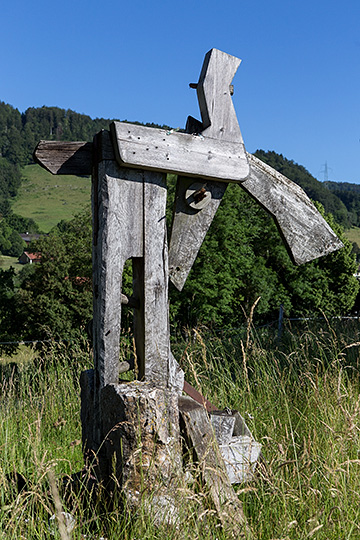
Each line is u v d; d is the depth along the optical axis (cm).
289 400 478
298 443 387
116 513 270
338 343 727
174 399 304
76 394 548
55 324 1348
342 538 270
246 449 340
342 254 1959
